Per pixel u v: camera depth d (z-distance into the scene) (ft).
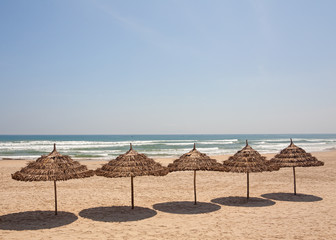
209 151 130.52
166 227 23.45
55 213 27.30
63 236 21.21
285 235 21.36
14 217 26.55
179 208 29.89
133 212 28.30
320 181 46.26
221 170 29.94
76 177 24.02
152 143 210.38
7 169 61.41
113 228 23.20
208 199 34.30
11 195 36.50
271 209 29.19
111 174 25.59
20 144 179.22
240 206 30.60
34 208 30.01
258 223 24.45
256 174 54.24
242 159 30.99
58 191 39.04
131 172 25.57
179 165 28.78
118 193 37.86
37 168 23.84
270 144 206.08
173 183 45.29
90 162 78.64
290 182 45.68
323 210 28.53
